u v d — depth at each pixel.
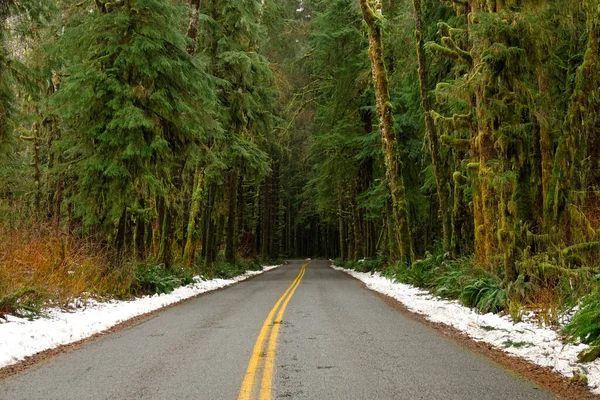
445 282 13.93
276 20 28.45
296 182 61.84
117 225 16.28
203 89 15.77
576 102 11.05
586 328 6.57
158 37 14.19
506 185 10.61
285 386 5.11
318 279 24.59
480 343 7.44
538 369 5.84
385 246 31.20
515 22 10.75
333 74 30.78
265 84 29.75
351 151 30.39
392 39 24.73
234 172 30.95
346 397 4.74
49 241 13.24
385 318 10.02
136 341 7.83
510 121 11.43
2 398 4.88
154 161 14.84
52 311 10.21
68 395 4.94
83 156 14.17
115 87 13.42
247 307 12.16
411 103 23.84
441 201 18.80
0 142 14.42
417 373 5.62
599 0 10.59
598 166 11.67
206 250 26.47
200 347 7.18
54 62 15.31
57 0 15.90
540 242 10.64
